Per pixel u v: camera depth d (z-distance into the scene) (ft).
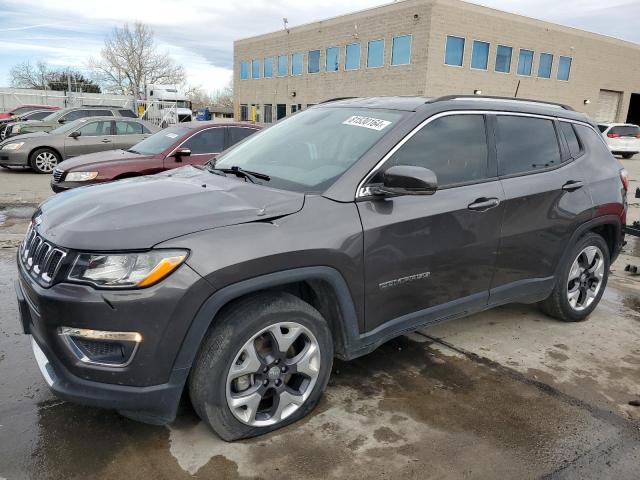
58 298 7.63
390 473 8.36
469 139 11.55
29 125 53.21
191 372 8.36
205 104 269.23
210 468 8.29
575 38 122.21
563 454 9.00
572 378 11.64
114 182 10.93
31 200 31.83
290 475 8.21
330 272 9.04
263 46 144.05
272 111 144.66
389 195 9.80
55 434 9.01
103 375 7.72
